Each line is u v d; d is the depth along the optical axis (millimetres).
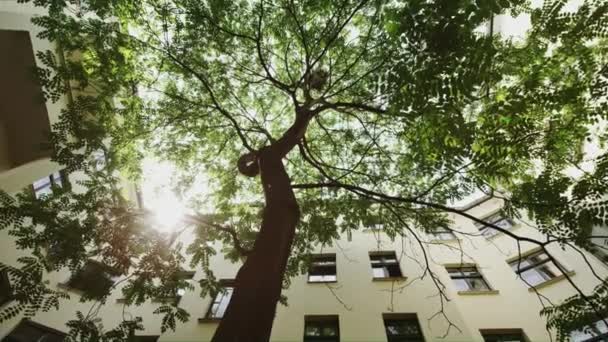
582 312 4246
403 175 8109
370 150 8570
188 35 7336
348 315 10461
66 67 6102
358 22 7680
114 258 5777
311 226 7805
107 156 6719
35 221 5195
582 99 4660
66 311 10164
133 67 7484
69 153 5750
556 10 4762
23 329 9055
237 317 3295
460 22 3186
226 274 12961
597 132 6559
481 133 4586
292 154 9773
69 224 5484
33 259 5004
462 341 9281
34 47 7691
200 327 10648
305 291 11602
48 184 9891
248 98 9742
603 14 4445
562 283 10477
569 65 5023
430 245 14016
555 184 5023
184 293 12094
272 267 3775
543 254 12031
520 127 4449
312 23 7586
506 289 11438
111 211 5973
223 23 7520
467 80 3387
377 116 7805
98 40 6367
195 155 9555
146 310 11414
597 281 9875
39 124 8312
